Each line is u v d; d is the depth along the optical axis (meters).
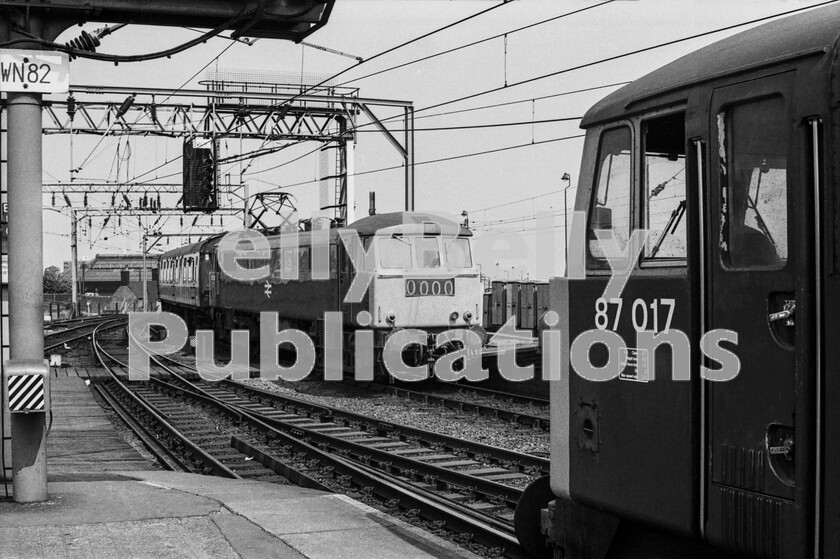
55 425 15.08
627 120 5.12
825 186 3.84
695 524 4.51
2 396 8.60
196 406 18.14
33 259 7.90
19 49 7.75
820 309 3.83
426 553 6.63
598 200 5.38
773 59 4.12
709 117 4.45
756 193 4.21
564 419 5.65
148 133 27.66
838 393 3.74
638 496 4.93
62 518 7.48
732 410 4.29
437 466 10.55
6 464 8.65
